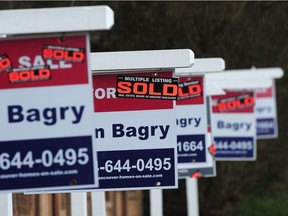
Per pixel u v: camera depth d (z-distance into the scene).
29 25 21.33
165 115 28.28
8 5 56.91
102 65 27.56
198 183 75.19
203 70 35.25
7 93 21.70
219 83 50.00
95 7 21.20
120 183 28.42
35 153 21.69
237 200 76.00
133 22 60.59
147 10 60.84
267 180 79.81
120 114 28.34
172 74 27.80
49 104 21.67
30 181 21.70
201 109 36.75
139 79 27.89
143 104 28.30
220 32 67.25
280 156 80.44
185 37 63.69
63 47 21.62
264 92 64.81
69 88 21.62
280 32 73.12
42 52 21.66
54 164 21.67
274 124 64.62
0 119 21.70
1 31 21.31
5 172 21.70
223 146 50.19
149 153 28.39
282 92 81.69
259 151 79.81
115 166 28.42
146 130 28.34
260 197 79.00
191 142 37.22
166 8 61.56
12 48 21.69
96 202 36.38
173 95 27.81
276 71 57.31
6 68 21.70
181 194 72.00
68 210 44.25
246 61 72.06
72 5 58.25
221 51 68.69
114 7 60.03
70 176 21.66
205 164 37.59
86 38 21.59
